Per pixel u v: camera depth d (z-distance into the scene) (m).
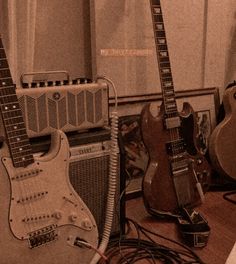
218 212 1.67
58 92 1.21
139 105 1.77
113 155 1.33
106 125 1.37
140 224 1.58
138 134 1.77
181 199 1.62
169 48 1.84
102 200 1.36
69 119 1.25
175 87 1.91
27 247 1.09
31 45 1.47
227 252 1.36
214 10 1.91
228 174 1.83
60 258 1.17
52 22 1.59
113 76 1.70
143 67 1.78
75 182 1.28
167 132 1.58
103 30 1.62
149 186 1.56
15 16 1.40
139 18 1.71
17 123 1.08
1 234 1.05
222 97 2.01
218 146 1.80
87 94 1.28
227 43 2.09
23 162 1.07
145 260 1.32
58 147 1.14
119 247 1.38
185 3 1.83
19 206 1.07
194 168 1.67
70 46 1.66
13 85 1.10
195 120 1.69
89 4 1.64
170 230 1.53
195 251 1.37
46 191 1.11
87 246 1.20
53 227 1.14
